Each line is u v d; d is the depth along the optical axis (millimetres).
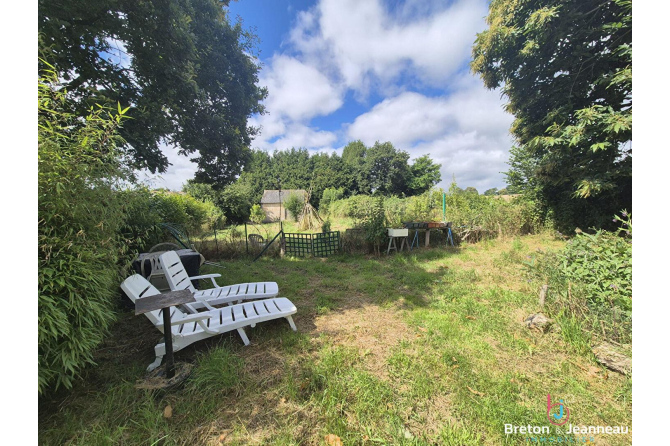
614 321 2537
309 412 1762
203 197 21812
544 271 3947
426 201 13383
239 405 1817
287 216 24859
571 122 7891
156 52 4859
